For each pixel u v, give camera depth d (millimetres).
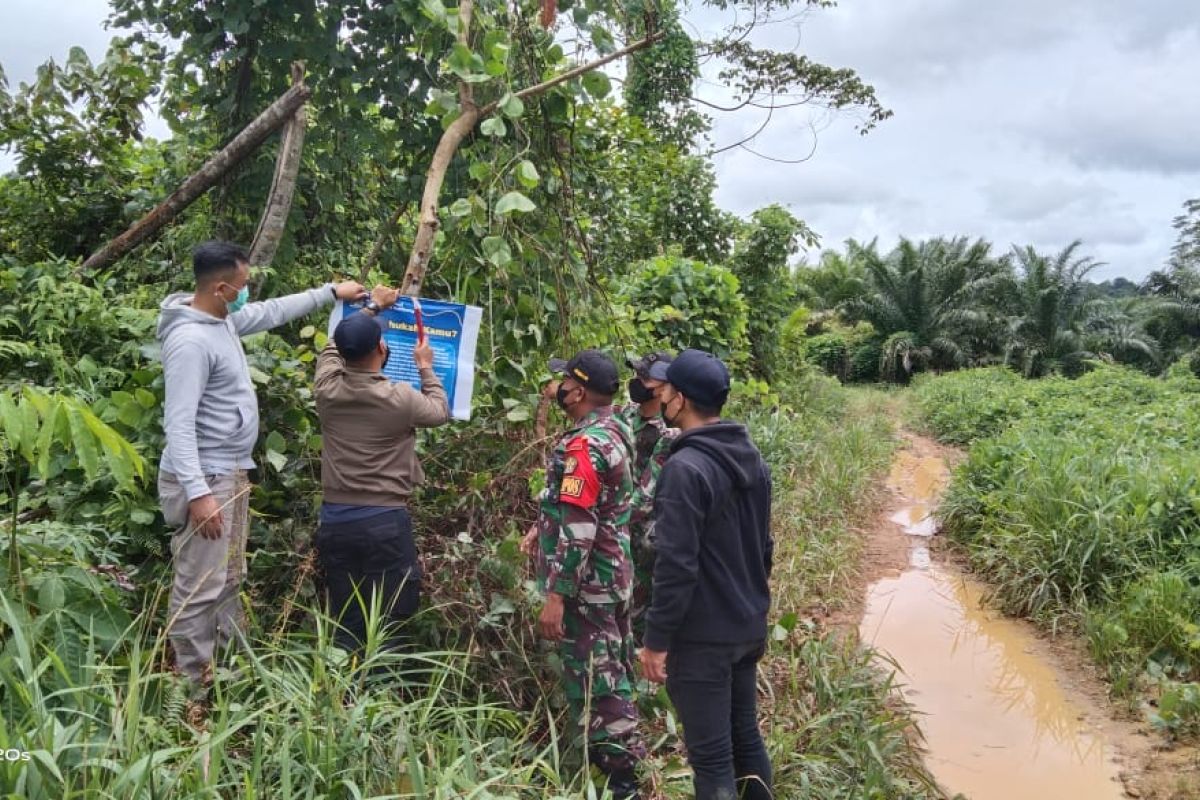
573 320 4492
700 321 8672
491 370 4055
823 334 29312
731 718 2957
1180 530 5613
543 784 2887
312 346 4398
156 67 5551
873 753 3367
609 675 3113
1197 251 29562
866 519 7996
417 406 3215
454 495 4023
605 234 7930
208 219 5070
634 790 3148
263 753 2248
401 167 5246
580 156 4922
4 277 4164
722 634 2695
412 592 3283
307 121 5090
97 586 2500
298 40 4793
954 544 7188
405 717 2475
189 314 2930
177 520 2934
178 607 2863
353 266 5645
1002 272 27750
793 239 11797
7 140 5637
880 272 28625
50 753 1797
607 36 4367
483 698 3053
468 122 3992
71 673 2324
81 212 5852
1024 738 4109
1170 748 3969
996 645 5230
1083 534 5727
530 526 4164
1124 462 6746
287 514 3725
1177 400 12109
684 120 13750
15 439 2061
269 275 4480
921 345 27562
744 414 8680
